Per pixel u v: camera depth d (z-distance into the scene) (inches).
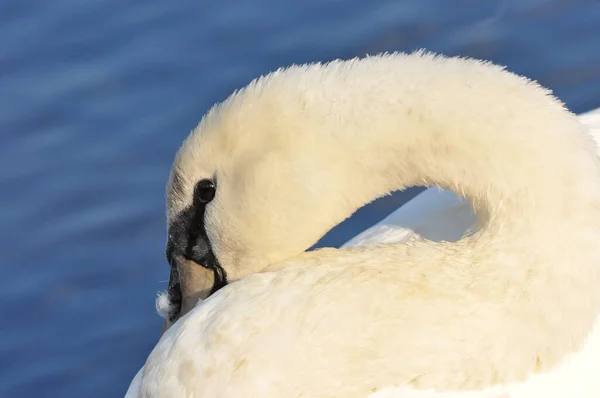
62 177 626.5
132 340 555.8
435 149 329.7
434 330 319.0
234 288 330.0
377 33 675.4
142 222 604.7
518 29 669.9
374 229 427.2
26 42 692.7
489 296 322.3
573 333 322.7
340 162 336.5
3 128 650.8
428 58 339.3
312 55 665.6
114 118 649.0
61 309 573.3
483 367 320.2
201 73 663.8
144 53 679.1
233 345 318.7
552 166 322.0
